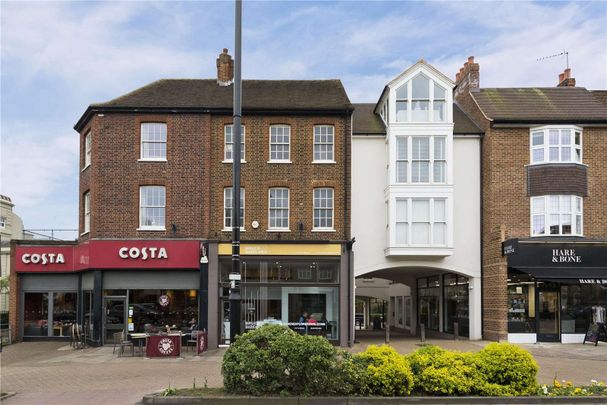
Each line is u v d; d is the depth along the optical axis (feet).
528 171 79.20
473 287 81.20
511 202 79.10
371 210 81.05
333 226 76.28
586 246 76.38
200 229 74.74
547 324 77.41
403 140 79.82
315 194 77.00
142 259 73.67
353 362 36.73
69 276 82.69
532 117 80.23
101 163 75.20
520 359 36.91
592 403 35.60
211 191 75.82
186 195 75.15
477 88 89.15
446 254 77.97
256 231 75.61
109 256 73.67
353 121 86.17
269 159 76.79
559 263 76.18
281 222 76.48
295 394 35.68
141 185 75.31
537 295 77.41
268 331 37.55
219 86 82.94
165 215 75.00
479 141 82.74
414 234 78.74
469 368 36.81
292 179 76.69
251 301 74.64
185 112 75.92
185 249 73.92
